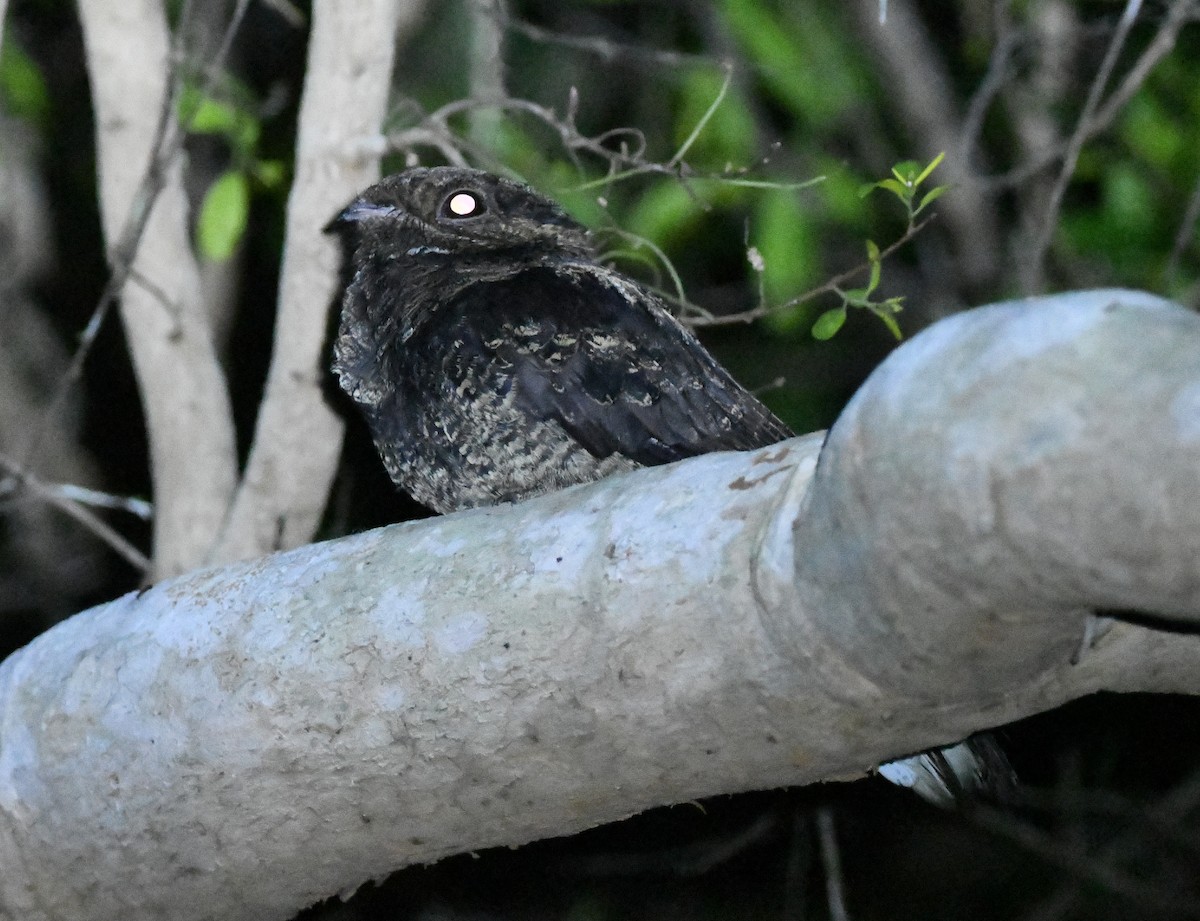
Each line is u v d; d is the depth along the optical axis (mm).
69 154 15461
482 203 9023
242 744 6281
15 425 14969
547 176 10609
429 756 6027
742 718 5535
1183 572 4230
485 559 5887
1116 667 5375
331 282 8961
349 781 6203
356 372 8641
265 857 6523
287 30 13109
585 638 5633
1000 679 5109
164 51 9414
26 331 15336
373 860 6520
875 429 4625
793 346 14992
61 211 15703
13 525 15070
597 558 5633
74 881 6848
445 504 8578
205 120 9625
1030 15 13062
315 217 8883
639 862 12586
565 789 5988
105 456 15516
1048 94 13062
